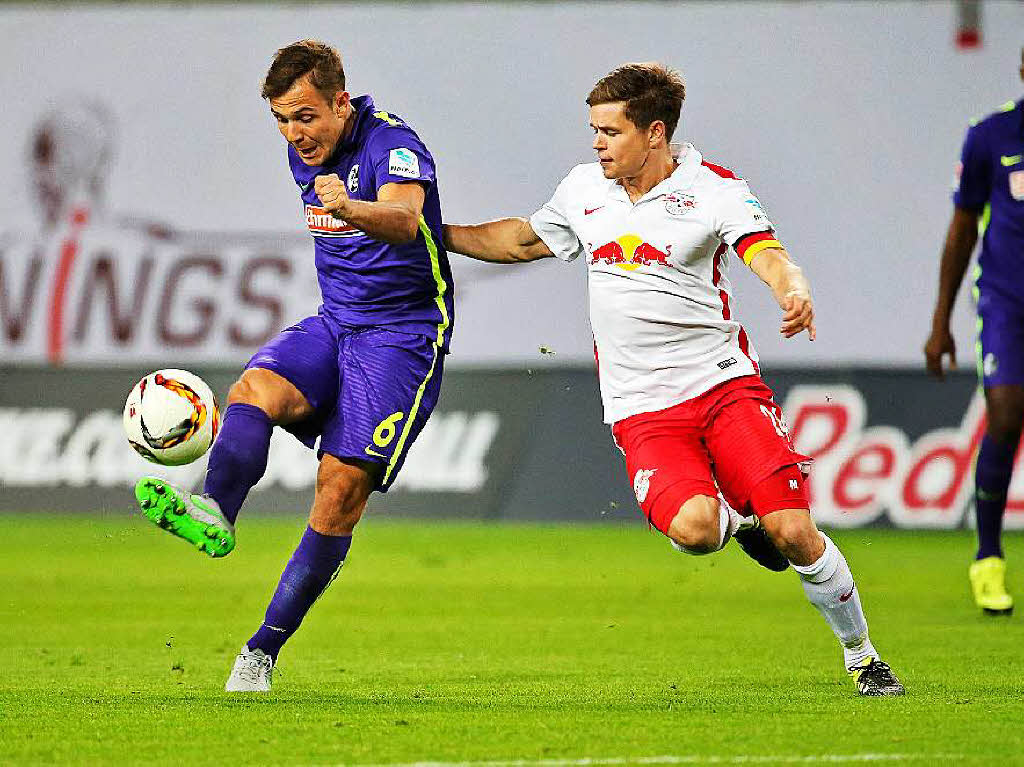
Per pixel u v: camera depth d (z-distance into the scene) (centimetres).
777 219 5900
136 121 6219
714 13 5944
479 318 6025
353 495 2011
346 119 2064
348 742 1588
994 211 3047
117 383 6178
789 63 5912
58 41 6247
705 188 1986
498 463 5975
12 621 3103
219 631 2928
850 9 5888
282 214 6184
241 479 1892
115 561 4597
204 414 1986
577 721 1736
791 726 1691
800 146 5903
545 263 6000
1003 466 3086
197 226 6200
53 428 6134
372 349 2048
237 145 6194
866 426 5756
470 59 6075
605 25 6012
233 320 6172
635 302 2017
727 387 2012
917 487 5716
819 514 5744
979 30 5847
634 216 2011
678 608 3400
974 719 1739
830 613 1959
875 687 1969
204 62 6206
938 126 5856
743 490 1969
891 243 5862
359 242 2055
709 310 2019
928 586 3884
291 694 2014
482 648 2653
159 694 2012
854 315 5853
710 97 5947
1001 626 2923
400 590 3819
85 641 2758
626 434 2059
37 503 6119
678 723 1716
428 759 1486
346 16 6141
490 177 6084
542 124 6059
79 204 6225
